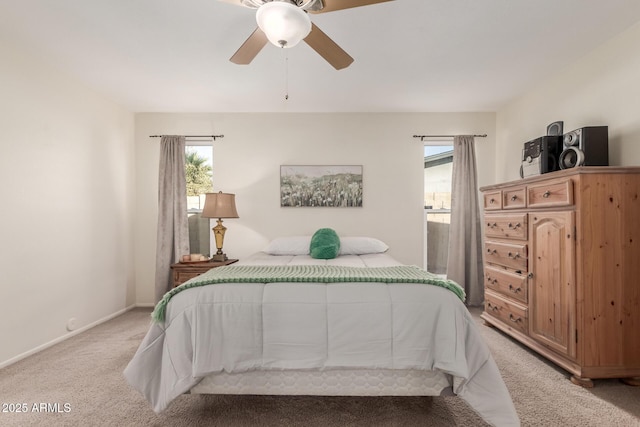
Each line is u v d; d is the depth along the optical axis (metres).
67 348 2.63
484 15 2.08
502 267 2.83
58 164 2.83
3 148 2.35
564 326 2.08
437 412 1.72
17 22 2.13
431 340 1.61
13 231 2.41
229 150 3.97
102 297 3.36
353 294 1.69
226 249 3.97
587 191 1.98
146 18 2.10
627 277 1.99
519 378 2.07
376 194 3.96
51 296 2.73
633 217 1.99
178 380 1.58
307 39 1.75
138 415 1.70
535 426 1.59
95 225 3.28
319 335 1.64
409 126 3.97
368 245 3.39
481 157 3.96
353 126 3.97
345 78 3.02
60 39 2.34
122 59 2.64
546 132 3.09
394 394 1.64
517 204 2.60
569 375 2.11
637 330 1.99
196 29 2.22
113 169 3.57
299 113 3.97
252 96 3.46
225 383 1.65
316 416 1.69
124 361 2.37
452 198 3.85
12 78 2.42
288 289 1.72
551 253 2.20
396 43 2.41
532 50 2.54
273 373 1.65
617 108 2.35
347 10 2.01
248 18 2.10
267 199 3.97
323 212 3.97
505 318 2.74
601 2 1.96
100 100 3.37
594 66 2.54
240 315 1.65
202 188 4.15
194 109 3.87
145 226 3.96
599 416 1.67
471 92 3.37
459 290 1.72
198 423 1.63
